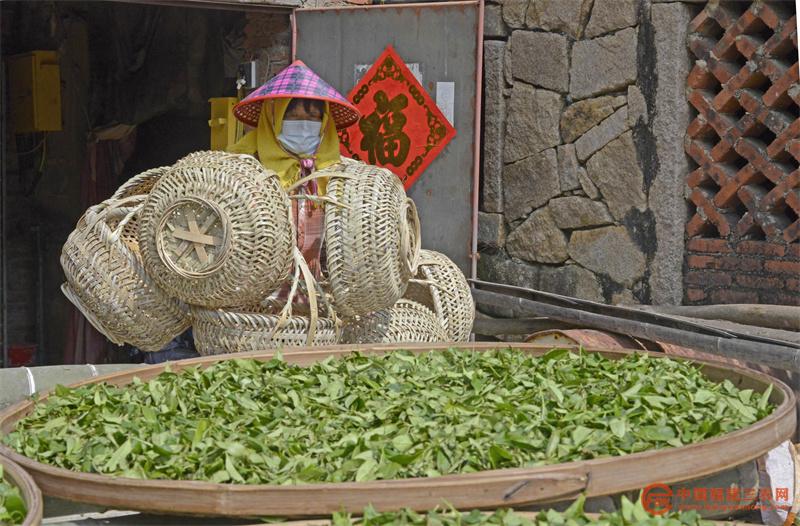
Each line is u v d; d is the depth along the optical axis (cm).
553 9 557
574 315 480
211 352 406
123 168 795
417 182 605
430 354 358
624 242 528
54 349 819
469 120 586
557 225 564
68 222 801
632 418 270
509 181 592
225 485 214
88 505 249
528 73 574
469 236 590
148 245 391
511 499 213
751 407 286
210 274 378
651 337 426
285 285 420
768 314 439
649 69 508
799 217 455
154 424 264
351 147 626
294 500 211
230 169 378
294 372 332
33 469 234
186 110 746
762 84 477
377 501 210
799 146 448
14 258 818
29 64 767
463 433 250
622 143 525
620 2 520
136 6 751
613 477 222
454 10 586
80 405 290
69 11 773
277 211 381
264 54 654
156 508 218
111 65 770
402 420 270
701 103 490
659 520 208
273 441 254
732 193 480
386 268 398
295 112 432
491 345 367
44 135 805
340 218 396
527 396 290
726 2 479
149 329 413
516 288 543
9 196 813
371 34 612
